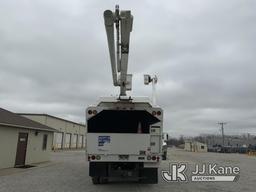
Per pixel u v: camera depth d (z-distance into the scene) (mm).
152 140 12133
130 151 12062
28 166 21297
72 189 12219
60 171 18828
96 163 12586
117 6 9648
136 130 12531
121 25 9953
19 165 21406
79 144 76875
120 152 12055
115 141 12109
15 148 20766
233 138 136625
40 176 16141
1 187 12281
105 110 12266
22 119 23375
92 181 13820
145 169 12430
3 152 19188
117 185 13414
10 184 13133
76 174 17344
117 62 12422
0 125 18766
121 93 13062
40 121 53094
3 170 18391
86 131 12172
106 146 12086
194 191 12281
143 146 12102
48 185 13117
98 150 12078
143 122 12414
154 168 12398
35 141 24109
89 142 12109
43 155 26000
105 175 12516
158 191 12094
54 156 36438
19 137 21359
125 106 12281
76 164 24406
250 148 89188
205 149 91812
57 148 59906
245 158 43906
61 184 13484
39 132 24938
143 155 12062
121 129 12523
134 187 13000
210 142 134625
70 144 68812
